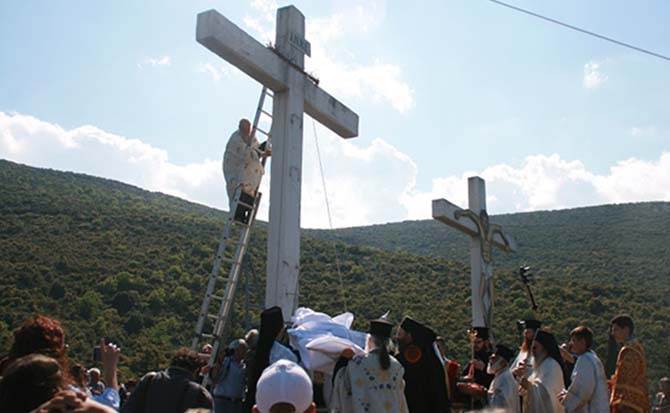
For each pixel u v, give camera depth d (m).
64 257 46.00
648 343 23.70
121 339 33.56
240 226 9.81
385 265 45.25
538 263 53.19
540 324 7.85
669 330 25.88
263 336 6.31
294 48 10.12
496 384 7.32
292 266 9.47
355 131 11.49
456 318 31.45
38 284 40.06
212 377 7.87
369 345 5.56
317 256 46.50
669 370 18.42
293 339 6.55
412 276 42.69
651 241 53.69
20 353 3.54
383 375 5.30
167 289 41.84
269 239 9.55
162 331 35.44
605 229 60.56
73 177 81.38
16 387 2.66
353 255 47.84
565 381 8.09
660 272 43.38
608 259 50.44
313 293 37.84
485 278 15.95
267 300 9.34
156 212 65.56
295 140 9.88
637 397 6.38
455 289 38.94
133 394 4.99
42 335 3.59
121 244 51.78
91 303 36.91
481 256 16.03
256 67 9.34
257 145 10.12
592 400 6.70
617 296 34.84
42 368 2.72
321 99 10.65
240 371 7.55
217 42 8.73
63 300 38.31
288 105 9.89
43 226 54.47
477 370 8.67
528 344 7.83
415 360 6.12
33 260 44.69
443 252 65.56
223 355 7.76
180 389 4.91
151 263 47.38
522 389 7.41
